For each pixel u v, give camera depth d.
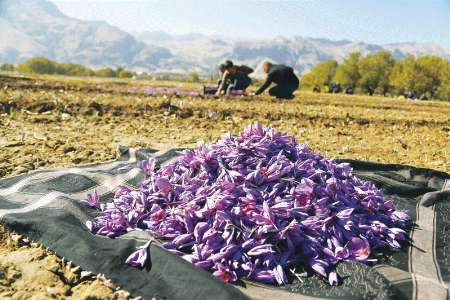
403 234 4.05
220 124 9.69
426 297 3.00
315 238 3.58
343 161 5.93
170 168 4.39
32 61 133.00
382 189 5.13
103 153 6.55
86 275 3.21
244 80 17.08
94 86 18.92
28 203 4.25
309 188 3.88
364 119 11.60
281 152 4.27
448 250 3.83
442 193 4.80
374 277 3.18
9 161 5.84
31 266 3.27
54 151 6.50
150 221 3.82
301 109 13.40
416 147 8.42
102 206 4.18
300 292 3.12
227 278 3.20
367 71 85.81
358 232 3.79
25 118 8.89
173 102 12.52
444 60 75.56
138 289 3.06
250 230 3.54
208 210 3.68
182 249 3.58
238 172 4.03
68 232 3.59
